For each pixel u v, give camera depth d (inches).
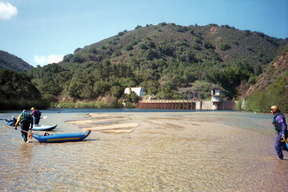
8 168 327.0
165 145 514.9
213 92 4906.5
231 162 371.6
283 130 374.0
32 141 558.9
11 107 2564.0
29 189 251.9
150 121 1144.2
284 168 338.6
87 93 5556.1
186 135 671.8
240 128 853.8
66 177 292.2
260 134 701.3
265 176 301.7
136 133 712.4
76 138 559.2
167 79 7401.6
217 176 301.6
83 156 406.6
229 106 4827.8
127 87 6112.2
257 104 2391.7
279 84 2775.6
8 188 253.8
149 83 6648.6
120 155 415.8
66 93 5689.0
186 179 289.0
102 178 290.0
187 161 376.2
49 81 6264.8
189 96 6471.5
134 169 329.4
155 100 5285.4
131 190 252.2
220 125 959.0
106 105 4972.9
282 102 2005.4
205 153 435.2
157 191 250.1
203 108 5068.9
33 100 3312.0
